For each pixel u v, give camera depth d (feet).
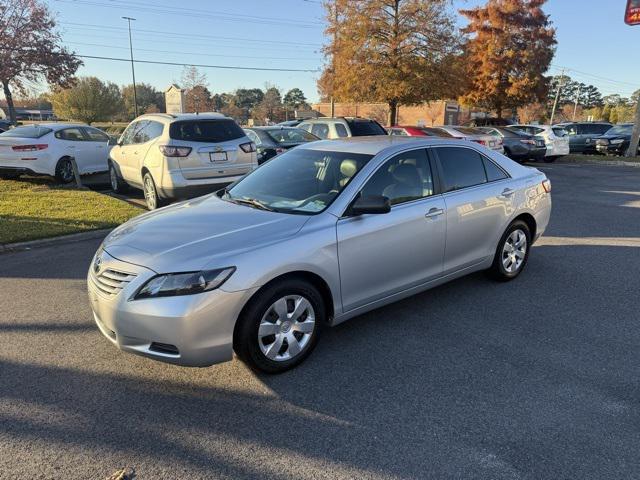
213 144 26.84
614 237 23.84
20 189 34.63
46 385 10.82
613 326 13.69
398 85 65.36
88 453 8.68
